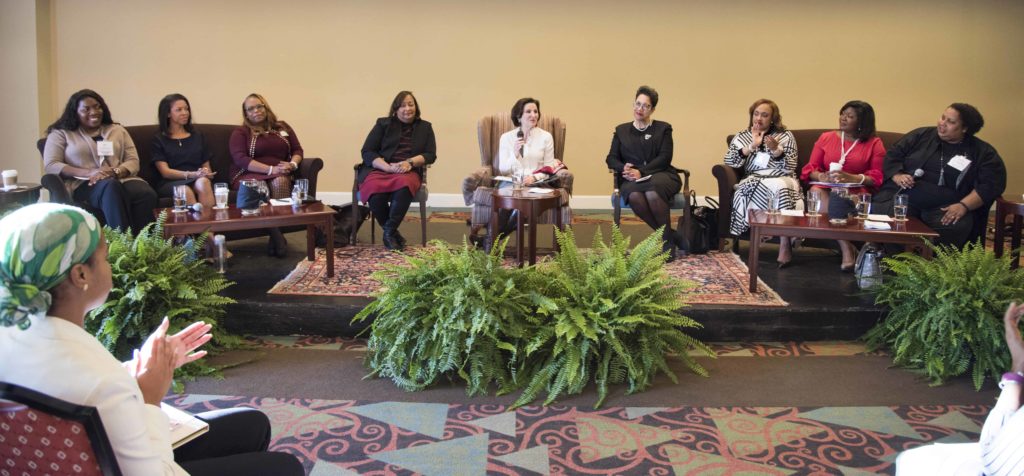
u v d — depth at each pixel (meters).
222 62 6.96
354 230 5.18
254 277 4.25
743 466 2.46
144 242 3.38
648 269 3.32
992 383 3.20
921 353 3.34
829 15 6.96
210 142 5.41
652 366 3.15
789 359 3.46
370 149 5.19
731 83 7.08
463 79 7.07
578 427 2.74
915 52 7.00
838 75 7.05
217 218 3.86
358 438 2.64
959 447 1.68
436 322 3.07
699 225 4.99
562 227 5.00
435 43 7.01
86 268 1.20
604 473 2.41
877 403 2.98
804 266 4.64
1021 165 7.15
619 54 7.04
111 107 6.97
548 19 6.99
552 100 7.12
